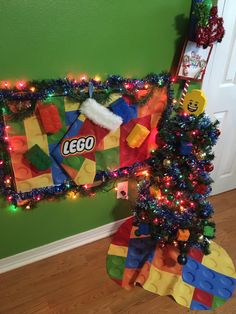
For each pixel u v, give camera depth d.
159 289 1.72
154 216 1.75
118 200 2.05
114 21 1.47
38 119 1.48
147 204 1.76
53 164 1.64
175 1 1.57
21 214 1.72
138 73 1.67
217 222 2.28
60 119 1.53
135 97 1.69
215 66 1.92
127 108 1.65
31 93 1.40
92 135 1.66
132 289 1.73
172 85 1.81
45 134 1.54
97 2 1.39
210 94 2.02
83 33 1.42
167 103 1.82
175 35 1.66
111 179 1.92
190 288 1.74
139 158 1.93
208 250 1.82
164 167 1.69
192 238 1.77
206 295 1.71
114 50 1.54
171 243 1.82
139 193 1.82
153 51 1.65
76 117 1.57
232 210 2.42
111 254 1.95
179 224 1.76
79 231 2.00
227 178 2.58
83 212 1.94
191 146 1.59
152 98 1.76
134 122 1.77
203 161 1.68
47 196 1.73
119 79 1.59
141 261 1.89
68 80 1.47
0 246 1.74
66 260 1.90
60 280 1.76
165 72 1.74
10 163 1.53
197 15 1.55
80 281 1.76
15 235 1.76
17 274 1.79
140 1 1.48
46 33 1.35
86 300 1.65
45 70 1.42
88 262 1.89
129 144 1.79
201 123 1.61
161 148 1.71
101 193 1.94
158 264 1.85
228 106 2.17
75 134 1.61
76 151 1.67
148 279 1.76
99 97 1.57
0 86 1.35
